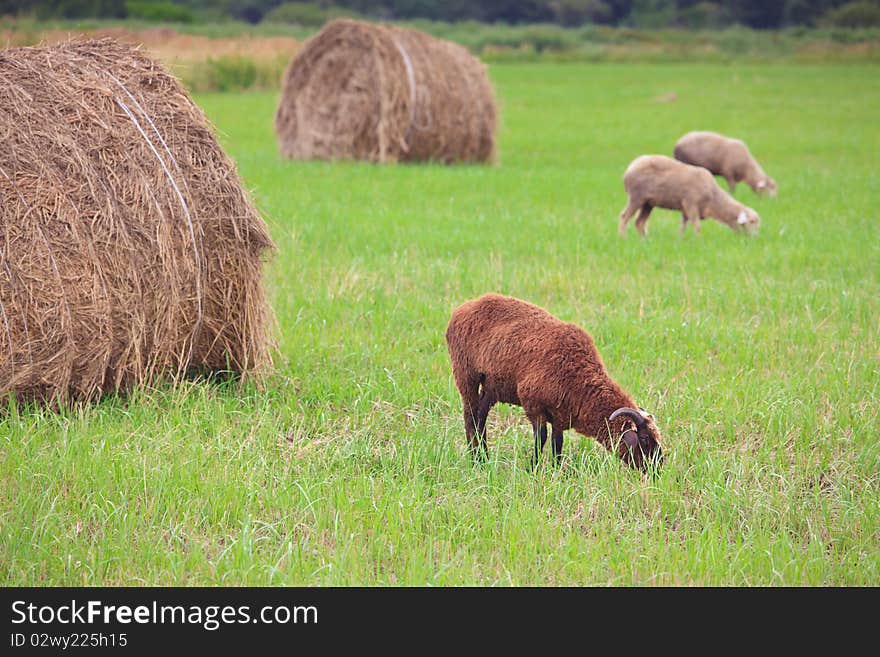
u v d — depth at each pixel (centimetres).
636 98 6259
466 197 2723
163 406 1223
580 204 2661
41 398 1182
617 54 9944
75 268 1163
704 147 2830
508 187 2925
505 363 1034
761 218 2462
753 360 1407
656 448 985
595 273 1866
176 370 1289
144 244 1210
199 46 7494
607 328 1509
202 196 1259
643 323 1552
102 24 9119
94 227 1177
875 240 2169
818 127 4750
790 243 2144
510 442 1138
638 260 1988
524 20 14562
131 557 857
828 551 918
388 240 2098
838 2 14375
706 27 14625
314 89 3566
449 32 11194
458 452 1096
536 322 1042
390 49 3394
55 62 1260
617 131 4628
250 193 1352
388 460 1069
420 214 2403
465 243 2091
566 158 3753
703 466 1049
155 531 899
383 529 915
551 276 1797
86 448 1048
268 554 870
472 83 3522
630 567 862
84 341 1181
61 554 857
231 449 1070
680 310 1641
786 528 941
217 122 4788
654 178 2164
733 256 2009
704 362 1396
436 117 3434
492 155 3603
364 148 3516
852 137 4359
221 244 1276
